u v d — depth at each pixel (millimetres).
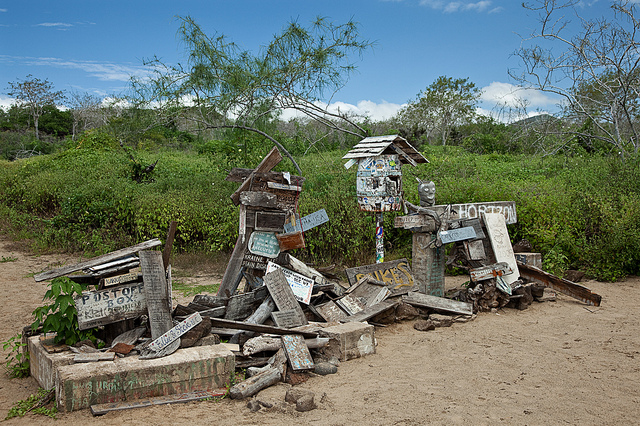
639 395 4414
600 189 10414
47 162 19297
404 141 7809
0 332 6371
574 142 16234
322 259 10062
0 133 41781
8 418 3959
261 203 6629
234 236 10531
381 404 4211
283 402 4191
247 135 13352
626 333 6262
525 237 9883
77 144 22578
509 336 6215
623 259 9148
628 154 12258
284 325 5680
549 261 9227
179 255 10969
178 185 13328
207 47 11703
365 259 10070
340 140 17672
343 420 3902
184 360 4418
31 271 10070
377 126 26859
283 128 16844
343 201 10219
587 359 5348
